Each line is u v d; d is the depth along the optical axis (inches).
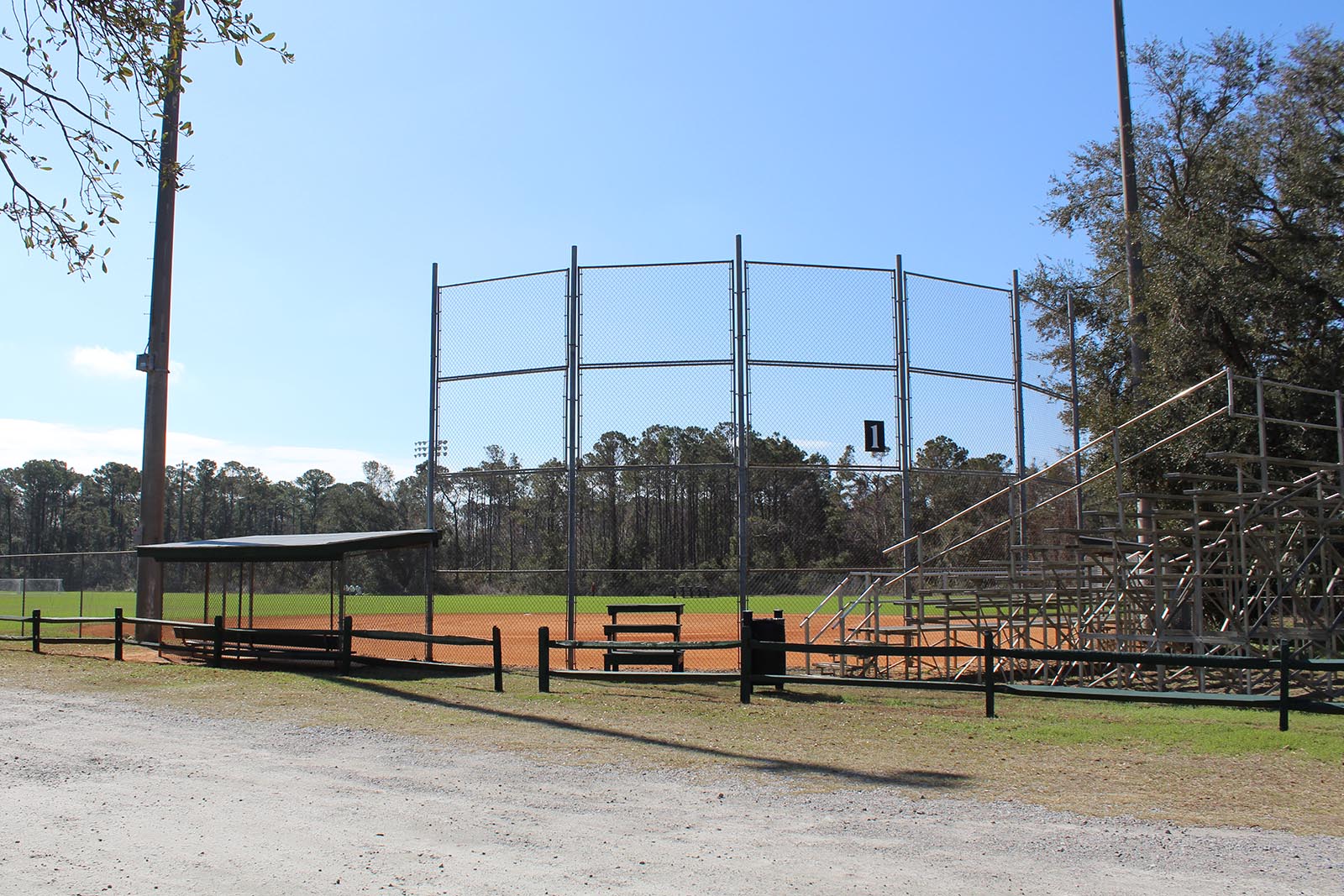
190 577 2032.5
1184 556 638.5
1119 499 569.9
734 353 609.3
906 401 635.5
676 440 630.5
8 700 495.5
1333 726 415.8
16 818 271.4
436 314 689.6
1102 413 830.5
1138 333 804.0
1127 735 394.9
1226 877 220.2
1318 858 234.2
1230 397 543.8
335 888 212.7
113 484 4333.2
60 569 3097.9
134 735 400.8
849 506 642.8
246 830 259.0
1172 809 280.5
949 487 679.7
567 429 624.7
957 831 256.8
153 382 764.0
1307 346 887.1
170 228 772.6
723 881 217.0
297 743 382.3
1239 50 906.1
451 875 221.3
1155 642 561.0
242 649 655.8
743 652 489.4
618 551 634.8
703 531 623.5
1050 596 662.5
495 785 311.1
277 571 1515.7
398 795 297.7
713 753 362.0
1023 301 733.3
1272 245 896.3
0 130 393.1
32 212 403.5
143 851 239.9
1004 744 379.6
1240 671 594.9
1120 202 954.1
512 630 868.0
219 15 383.6
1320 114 901.8
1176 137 917.8
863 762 346.6
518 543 658.8
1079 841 247.6
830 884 214.7
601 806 284.0
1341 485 599.2
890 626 633.0
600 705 477.1
